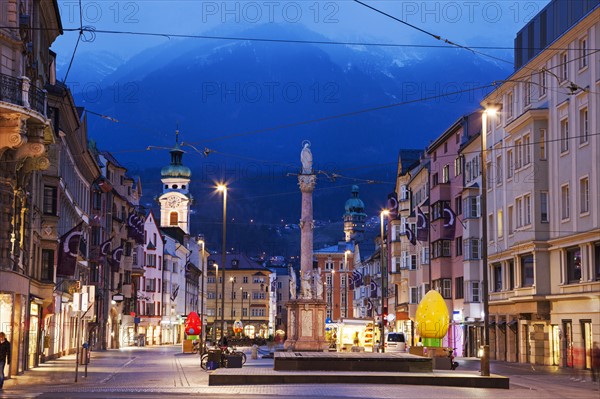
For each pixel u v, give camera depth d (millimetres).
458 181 87375
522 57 70625
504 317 71625
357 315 180125
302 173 74500
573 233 58281
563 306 60031
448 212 75438
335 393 32750
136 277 131625
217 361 51250
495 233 73312
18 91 38438
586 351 56656
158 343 149000
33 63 45219
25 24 40688
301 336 72312
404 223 113875
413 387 36562
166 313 155125
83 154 82312
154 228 147250
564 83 60156
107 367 56750
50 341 67000
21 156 40781
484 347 38219
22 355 47906
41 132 40812
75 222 81125
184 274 176750
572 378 46250
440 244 90688
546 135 63312
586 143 56438
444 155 92688
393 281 118562
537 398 30875
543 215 63094
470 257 80438
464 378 37594
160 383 39812
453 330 88000
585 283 56094
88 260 91438
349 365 41281
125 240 120938
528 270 65062
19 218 45938
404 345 78062
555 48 61188
